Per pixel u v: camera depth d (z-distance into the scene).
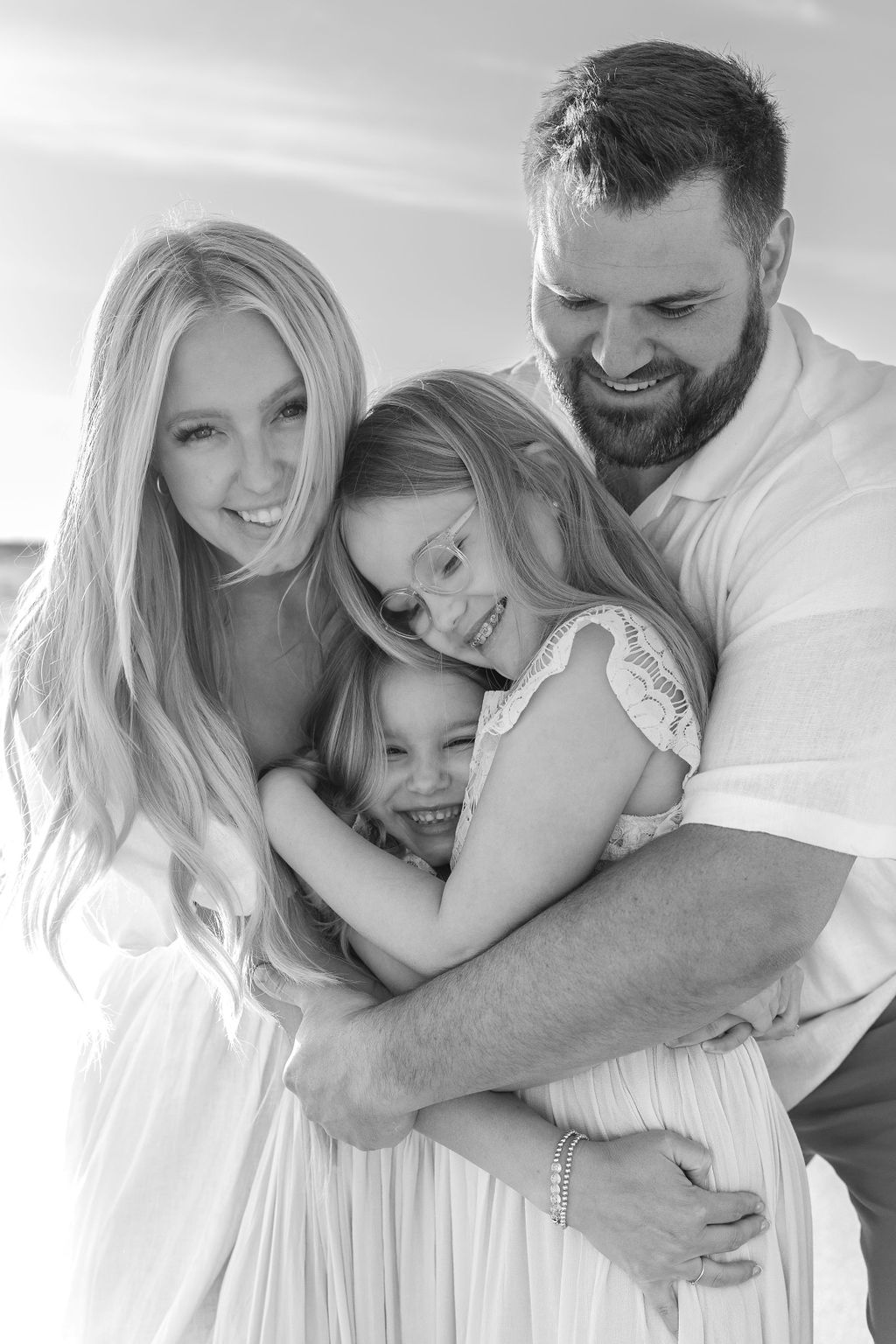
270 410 1.75
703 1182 1.64
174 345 1.71
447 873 1.96
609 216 1.68
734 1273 1.63
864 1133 1.96
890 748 1.57
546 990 1.57
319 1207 1.78
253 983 1.87
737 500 1.78
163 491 1.87
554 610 1.70
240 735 1.90
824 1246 2.62
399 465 1.71
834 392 1.83
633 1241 1.60
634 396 1.80
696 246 1.68
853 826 1.56
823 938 1.87
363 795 1.89
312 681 2.01
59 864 1.91
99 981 2.07
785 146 1.79
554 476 1.75
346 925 1.89
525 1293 1.68
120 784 1.86
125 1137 1.90
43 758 1.92
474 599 1.73
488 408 1.76
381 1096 1.66
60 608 1.88
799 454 1.75
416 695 1.82
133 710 1.88
